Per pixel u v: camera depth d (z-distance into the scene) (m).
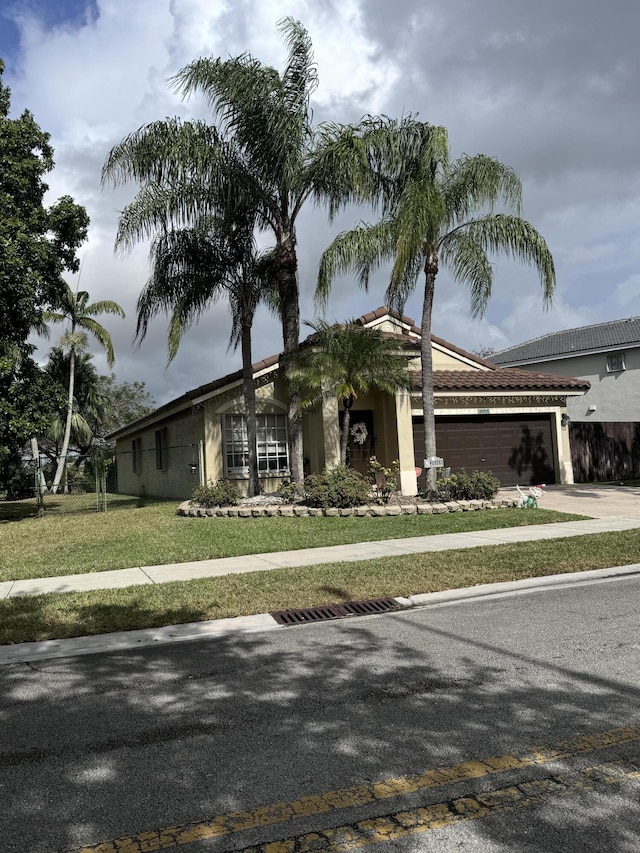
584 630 6.31
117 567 10.05
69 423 31.17
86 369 41.16
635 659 5.44
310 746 4.07
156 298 16.03
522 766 3.71
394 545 11.08
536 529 12.30
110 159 14.73
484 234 14.92
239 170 14.83
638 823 3.14
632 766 3.67
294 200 15.59
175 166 14.43
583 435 21.53
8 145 17.77
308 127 14.94
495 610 7.25
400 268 13.83
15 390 17.19
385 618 7.14
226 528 13.44
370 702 4.75
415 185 13.98
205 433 18.25
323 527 13.07
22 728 4.54
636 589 7.98
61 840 3.17
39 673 5.72
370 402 19.11
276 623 7.03
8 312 17.03
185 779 3.72
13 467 27.12
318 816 3.30
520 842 3.02
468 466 19.38
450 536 11.81
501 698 4.71
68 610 7.54
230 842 3.11
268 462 18.92
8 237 16.59
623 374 30.41
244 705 4.80
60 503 23.66
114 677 5.55
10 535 14.35
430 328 15.32
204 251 15.94
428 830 3.14
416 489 18.06
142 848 3.09
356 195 14.42
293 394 15.87
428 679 5.17
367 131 14.65
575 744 3.95
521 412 19.89
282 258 15.62
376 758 3.88
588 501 16.28
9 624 7.05
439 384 18.27
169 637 6.65
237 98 14.35
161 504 20.02
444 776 3.63
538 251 14.70
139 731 4.41
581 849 2.96
